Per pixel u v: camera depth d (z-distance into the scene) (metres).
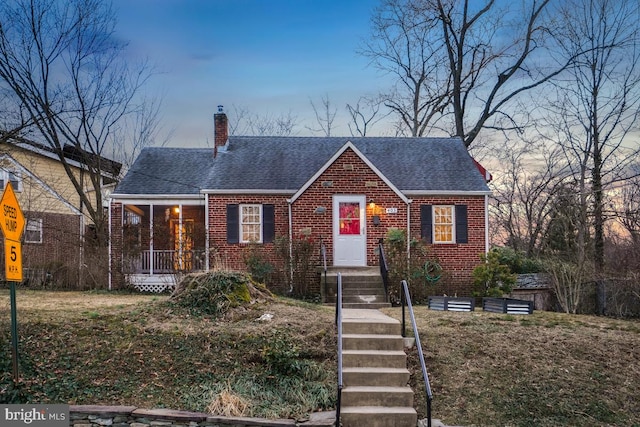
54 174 26.56
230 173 19.70
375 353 8.89
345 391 8.11
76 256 19.25
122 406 7.60
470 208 19.39
